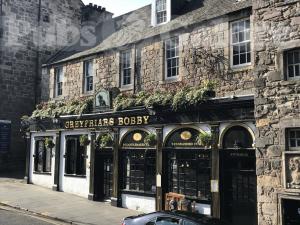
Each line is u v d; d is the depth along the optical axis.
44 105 20.94
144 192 15.11
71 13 27.52
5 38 24.25
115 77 18.02
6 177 22.58
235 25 13.65
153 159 15.04
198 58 14.48
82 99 19.50
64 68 21.22
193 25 14.80
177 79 15.33
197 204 13.24
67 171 18.97
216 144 12.78
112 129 16.59
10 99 24.36
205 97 13.02
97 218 13.61
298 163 10.16
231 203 12.46
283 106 10.60
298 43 10.40
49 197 17.28
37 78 25.59
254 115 11.73
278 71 10.78
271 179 10.64
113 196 16.16
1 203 15.75
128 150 16.00
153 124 14.84
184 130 13.90
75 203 16.27
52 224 12.71
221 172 12.60
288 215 10.33
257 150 11.00
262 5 11.27
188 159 13.80
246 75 13.02
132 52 17.19
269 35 11.06
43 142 20.67
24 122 21.73
